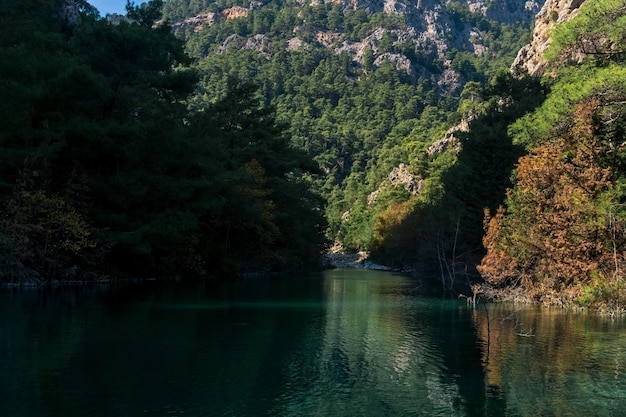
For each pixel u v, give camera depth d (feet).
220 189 144.05
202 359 54.19
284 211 204.74
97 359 53.06
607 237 92.79
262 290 127.34
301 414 39.93
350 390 45.85
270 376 49.26
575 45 94.94
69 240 109.50
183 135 134.31
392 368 52.49
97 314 77.66
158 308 85.81
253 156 198.18
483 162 153.69
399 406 41.96
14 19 117.29
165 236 121.60
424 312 90.07
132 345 59.06
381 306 98.68
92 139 111.14
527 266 107.76
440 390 46.03
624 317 83.56
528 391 45.73
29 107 107.45
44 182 108.88
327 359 55.72
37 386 44.60
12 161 102.22
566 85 98.73
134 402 41.42
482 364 54.19
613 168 97.45
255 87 206.69
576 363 54.54
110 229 120.26
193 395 43.52
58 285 113.09
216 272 156.15
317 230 268.82
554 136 101.55
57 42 127.85
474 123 167.22
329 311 90.17
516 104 166.61
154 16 157.38
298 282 164.04
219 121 195.00
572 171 97.45
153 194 126.82
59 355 54.19
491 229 113.91
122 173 120.16
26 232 104.99
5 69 108.58
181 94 148.46
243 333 67.46
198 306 90.07
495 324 77.36
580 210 94.02
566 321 79.41
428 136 593.42
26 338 61.11
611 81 84.99
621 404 42.68
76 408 39.83
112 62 128.77
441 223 168.96
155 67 138.31
